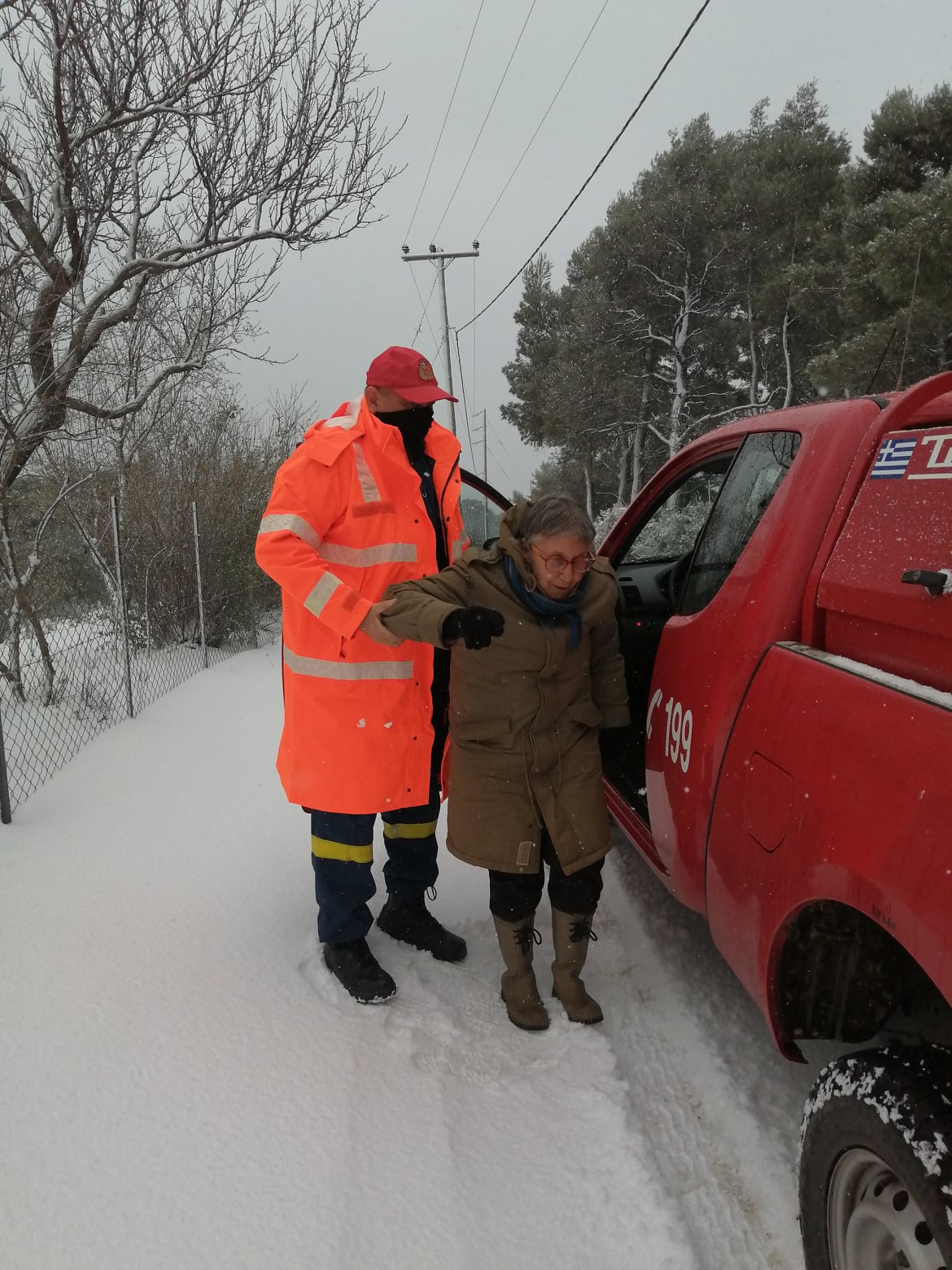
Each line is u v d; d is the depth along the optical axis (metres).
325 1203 1.92
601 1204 2.01
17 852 3.62
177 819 4.01
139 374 9.02
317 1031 2.51
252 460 10.80
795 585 2.00
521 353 38.41
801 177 23.81
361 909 2.75
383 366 2.58
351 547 2.57
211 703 6.42
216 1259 1.78
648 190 28.34
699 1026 2.68
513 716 2.46
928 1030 1.74
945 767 1.37
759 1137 2.24
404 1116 2.22
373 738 2.58
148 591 8.84
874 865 1.47
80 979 2.70
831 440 2.08
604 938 3.21
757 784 1.91
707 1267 1.88
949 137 15.19
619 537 3.73
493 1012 2.74
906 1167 1.39
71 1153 2.03
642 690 3.42
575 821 2.52
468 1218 1.94
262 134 7.15
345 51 7.18
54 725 5.87
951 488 1.59
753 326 25.80
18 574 6.31
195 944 2.92
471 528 3.71
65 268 6.46
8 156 6.25
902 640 1.65
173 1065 2.33
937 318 12.38
